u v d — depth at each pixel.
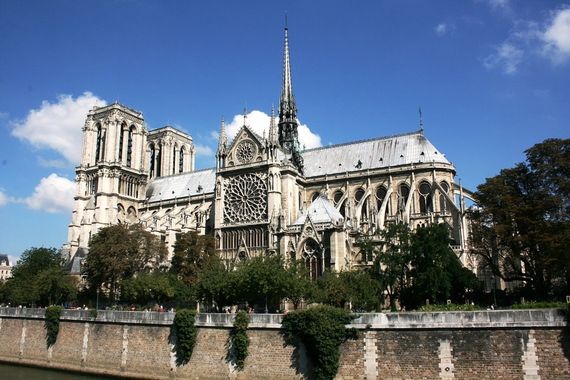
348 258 89.50
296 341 54.97
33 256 133.38
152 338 66.25
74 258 130.50
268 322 57.28
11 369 76.88
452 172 119.56
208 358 60.69
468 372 47.44
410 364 49.72
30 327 83.06
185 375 61.75
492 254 83.12
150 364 65.38
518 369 45.69
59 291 109.00
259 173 120.06
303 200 129.62
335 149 137.00
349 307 71.88
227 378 58.53
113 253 104.44
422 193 118.56
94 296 109.44
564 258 65.50
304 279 74.44
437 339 49.16
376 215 113.50
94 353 72.12
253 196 119.75
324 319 53.16
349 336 52.72
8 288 121.31
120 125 158.75
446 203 110.81
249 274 72.00
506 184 76.94
